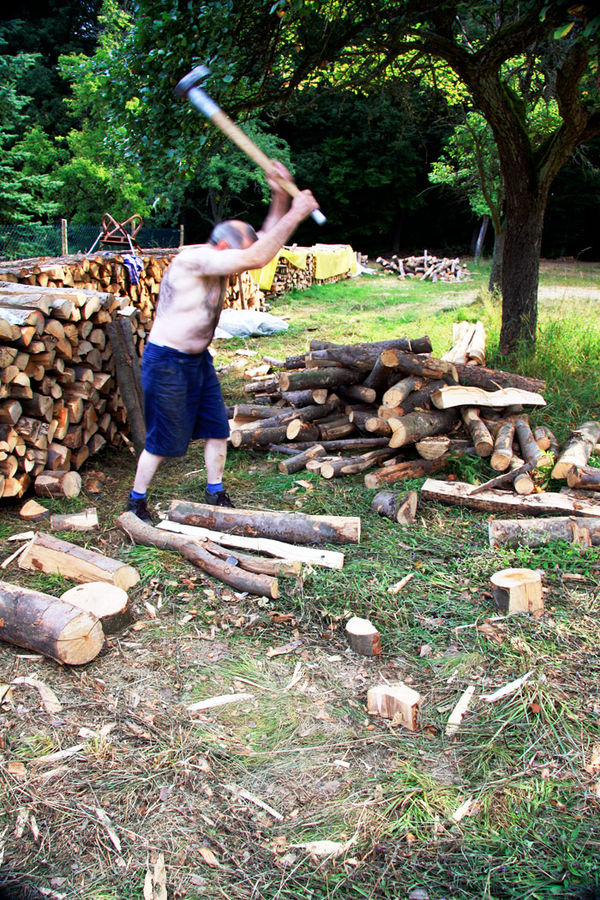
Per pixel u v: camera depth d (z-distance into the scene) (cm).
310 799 224
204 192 2906
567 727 252
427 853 205
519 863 202
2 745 243
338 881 196
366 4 658
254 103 670
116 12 1955
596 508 409
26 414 454
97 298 498
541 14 490
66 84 2748
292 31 659
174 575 360
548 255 3338
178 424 394
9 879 195
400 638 311
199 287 372
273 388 640
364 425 527
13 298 443
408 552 386
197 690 276
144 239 1920
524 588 321
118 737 249
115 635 310
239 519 398
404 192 3331
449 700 270
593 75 736
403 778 232
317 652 302
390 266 2633
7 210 1650
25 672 282
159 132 571
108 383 536
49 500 450
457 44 679
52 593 334
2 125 1756
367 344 543
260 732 254
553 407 607
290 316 1383
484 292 1470
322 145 3184
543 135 1049
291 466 504
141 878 196
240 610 332
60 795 223
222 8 504
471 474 468
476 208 2055
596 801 222
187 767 236
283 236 351
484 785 229
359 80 795
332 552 371
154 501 459
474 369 537
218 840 209
